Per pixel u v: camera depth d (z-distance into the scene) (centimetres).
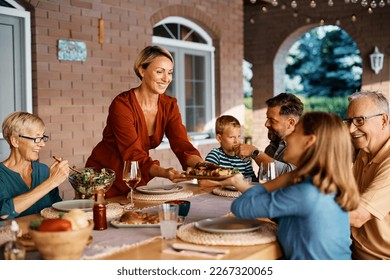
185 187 309
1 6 496
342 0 892
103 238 190
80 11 561
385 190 215
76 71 560
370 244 229
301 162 179
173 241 188
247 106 1459
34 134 251
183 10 703
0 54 504
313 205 173
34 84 523
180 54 730
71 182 250
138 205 253
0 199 233
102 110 590
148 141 308
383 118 230
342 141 174
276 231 197
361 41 882
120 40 610
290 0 939
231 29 802
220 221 205
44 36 527
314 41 1568
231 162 349
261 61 979
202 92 773
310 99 1520
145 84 297
